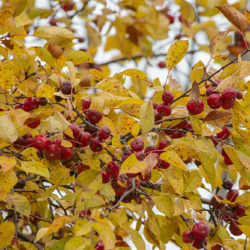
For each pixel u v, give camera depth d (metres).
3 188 1.29
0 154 1.35
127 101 1.40
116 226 1.40
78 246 1.28
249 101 1.41
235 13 1.38
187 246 1.40
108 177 1.40
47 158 1.35
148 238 1.42
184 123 1.42
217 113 1.35
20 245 1.42
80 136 1.36
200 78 1.42
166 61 1.41
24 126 1.36
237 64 1.41
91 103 1.38
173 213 1.39
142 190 1.44
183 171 1.41
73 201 1.43
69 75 1.43
